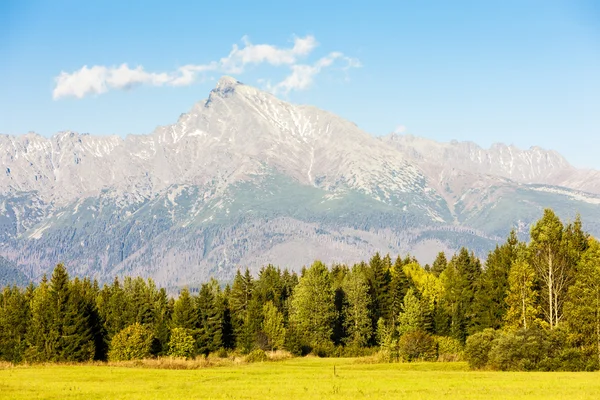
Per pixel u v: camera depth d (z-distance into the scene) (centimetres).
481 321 12481
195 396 6297
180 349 12112
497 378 7775
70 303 12069
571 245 10731
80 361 11831
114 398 6191
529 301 10444
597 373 8381
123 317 12912
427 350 11138
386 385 7125
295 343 13150
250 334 13275
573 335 9019
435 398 6059
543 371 8838
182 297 13338
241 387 7031
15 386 7138
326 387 6969
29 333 12081
